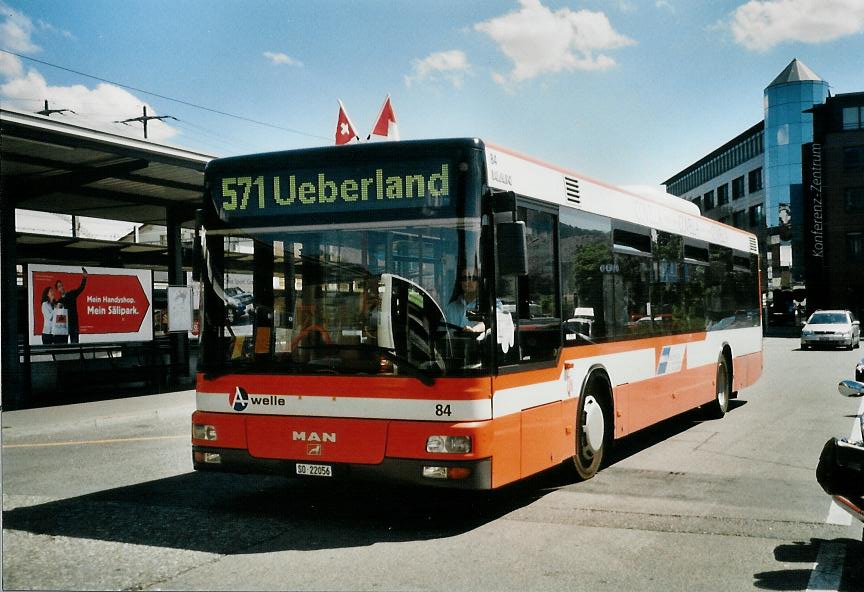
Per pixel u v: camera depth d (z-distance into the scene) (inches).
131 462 382.0
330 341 251.1
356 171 253.8
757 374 613.6
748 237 604.4
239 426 258.7
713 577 201.8
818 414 532.1
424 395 238.7
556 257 299.3
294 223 259.0
